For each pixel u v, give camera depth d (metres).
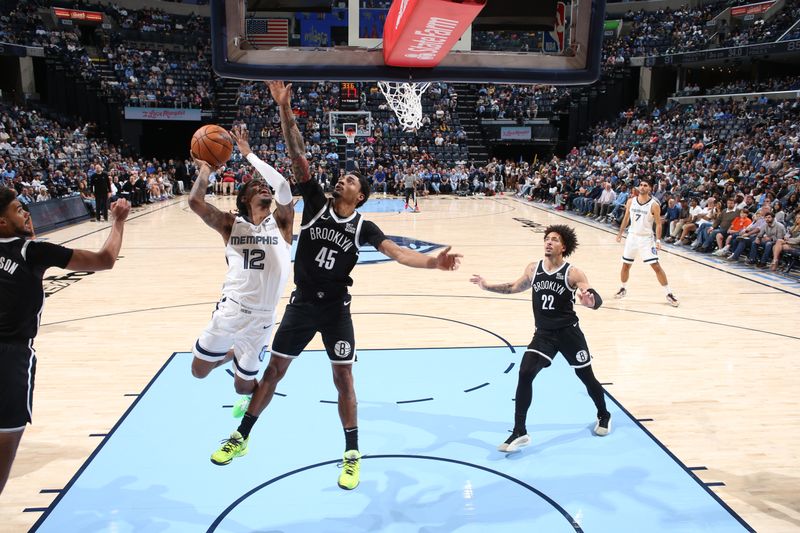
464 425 4.61
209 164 3.85
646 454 4.18
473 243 12.95
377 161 26.64
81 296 8.44
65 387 5.27
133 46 30.45
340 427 4.55
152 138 30.12
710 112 23.36
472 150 29.39
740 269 10.41
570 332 4.30
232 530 3.33
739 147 18.73
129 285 9.12
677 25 30.28
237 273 3.88
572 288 4.25
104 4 31.14
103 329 6.95
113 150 25.16
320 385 5.32
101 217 16.84
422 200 23.69
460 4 2.38
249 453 4.16
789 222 11.16
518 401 4.25
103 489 3.72
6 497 3.62
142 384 5.34
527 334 6.82
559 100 29.38
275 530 3.34
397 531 3.33
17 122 21.53
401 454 4.17
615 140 25.67
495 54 2.92
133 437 4.38
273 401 5.00
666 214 13.47
